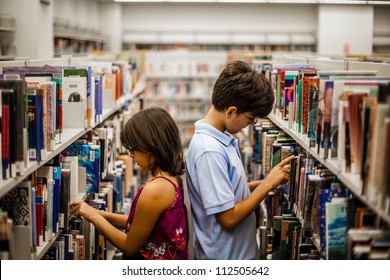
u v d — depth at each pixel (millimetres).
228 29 13188
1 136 1549
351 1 10430
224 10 13164
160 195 1888
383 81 1726
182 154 2012
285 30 13180
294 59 5133
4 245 1538
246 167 4285
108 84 4008
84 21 11281
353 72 2172
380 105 1256
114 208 3598
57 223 2158
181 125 10453
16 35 6613
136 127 1926
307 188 1962
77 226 2582
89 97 2859
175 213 1941
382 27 13180
